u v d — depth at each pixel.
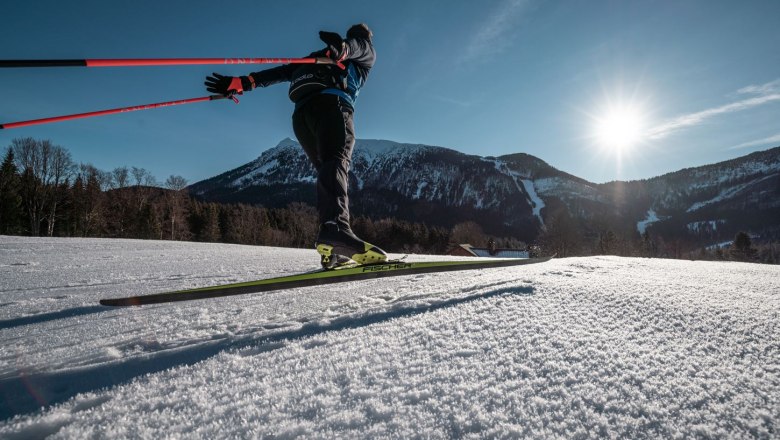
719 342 1.25
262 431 0.80
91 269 4.12
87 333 1.59
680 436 0.77
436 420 0.83
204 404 0.92
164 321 1.73
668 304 1.67
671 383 0.97
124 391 1.00
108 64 1.67
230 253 6.56
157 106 2.48
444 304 1.76
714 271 3.34
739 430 0.79
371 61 2.52
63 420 0.87
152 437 0.79
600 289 1.94
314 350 1.26
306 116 2.34
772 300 1.82
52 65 1.52
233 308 1.94
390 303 1.85
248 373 1.10
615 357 1.13
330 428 0.81
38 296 2.55
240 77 2.54
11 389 1.06
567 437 0.77
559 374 1.02
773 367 1.07
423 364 1.11
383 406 0.89
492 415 0.84
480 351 1.19
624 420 0.82
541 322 1.44
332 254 2.19
